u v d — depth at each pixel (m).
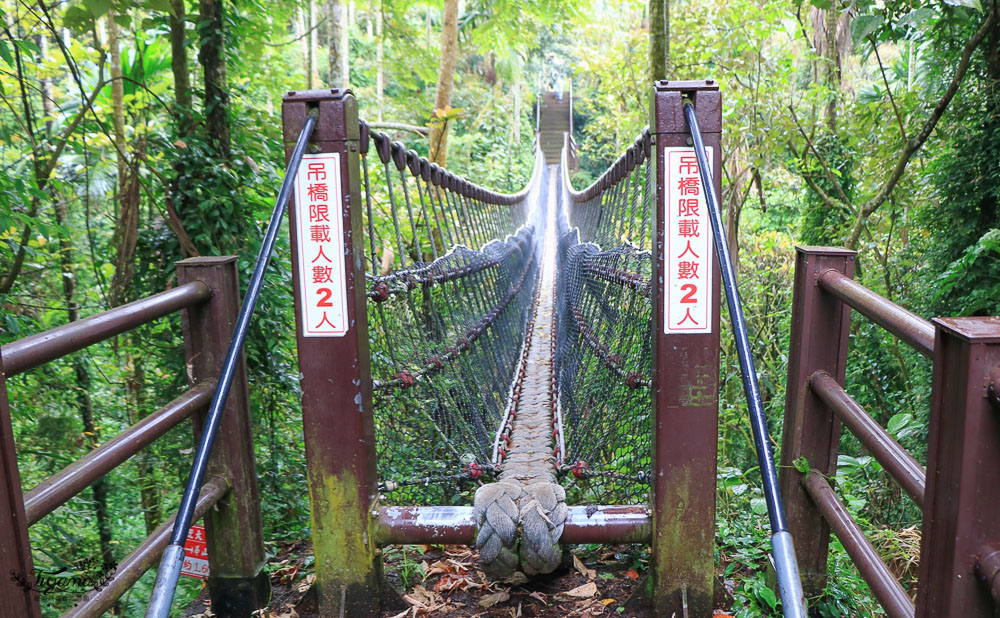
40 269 3.74
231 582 1.79
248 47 4.12
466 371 2.60
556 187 18.28
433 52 8.39
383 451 1.89
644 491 1.88
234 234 3.34
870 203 3.87
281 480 3.06
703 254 1.59
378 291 1.76
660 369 1.63
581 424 2.58
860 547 1.39
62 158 4.32
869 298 1.39
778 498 0.89
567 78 21.61
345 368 1.64
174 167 3.35
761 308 5.81
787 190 6.86
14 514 0.99
